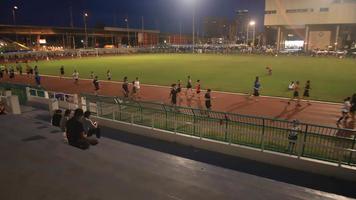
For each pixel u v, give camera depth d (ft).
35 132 36.09
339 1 299.58
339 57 232.32
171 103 69.36
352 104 54.13
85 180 22.29
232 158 35.27
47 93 65.57
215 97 76.74
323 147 33.83
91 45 519.60
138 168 25.64
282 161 32.86
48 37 510.99
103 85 100.42
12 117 45.62
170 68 148.36
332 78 110.32
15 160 26.08
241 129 39.86
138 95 80.69
